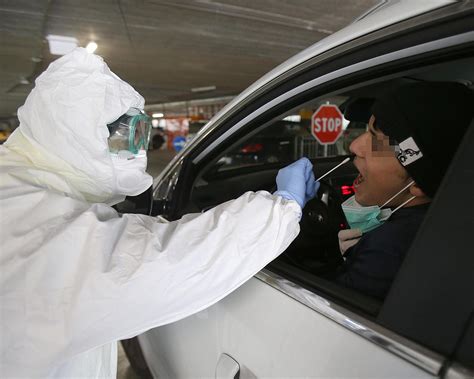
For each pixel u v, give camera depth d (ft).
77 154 2.18
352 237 3.30
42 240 1.90
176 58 31.60
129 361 5.76
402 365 1.72
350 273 2.62
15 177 2.09
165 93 58.13
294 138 21.56
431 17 1.98
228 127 4.05
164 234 2.26
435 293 1.64
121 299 1.95
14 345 1.86
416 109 2.35
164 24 21.40
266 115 3.70
